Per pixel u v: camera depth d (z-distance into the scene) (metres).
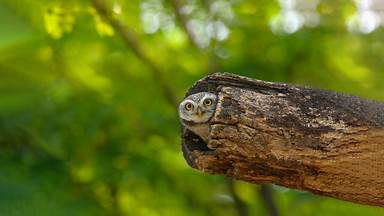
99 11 10.06
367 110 4.65
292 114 4.62
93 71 11.56
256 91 4.68
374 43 11.83
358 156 4.63
